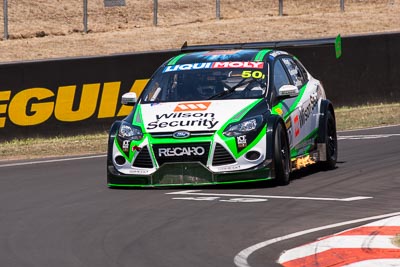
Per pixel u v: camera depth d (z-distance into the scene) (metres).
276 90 43.84
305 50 79.62
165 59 72.50
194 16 140.12
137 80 71.75
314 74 79.69
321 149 47.25
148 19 137.75
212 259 27.53
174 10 143.50
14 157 61.44
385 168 47.19
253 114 41.69
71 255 28.58
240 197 39.22
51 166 54.69
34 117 68.25
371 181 43.12
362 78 81.19
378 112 77.56
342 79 80.50
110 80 70.75
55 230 33.03
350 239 29.56
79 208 37.97
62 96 69.12
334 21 132.12
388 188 41.00
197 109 42.34
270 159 41.06
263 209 36.16
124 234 31.84
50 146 65.50
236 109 42.00
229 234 31.41
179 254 28.33
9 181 48.44
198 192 40.88
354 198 38.47
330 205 36.81
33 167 54.69
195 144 40.84
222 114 41.72
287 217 34.38
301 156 45.09
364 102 81.19
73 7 142.50
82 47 119.50
